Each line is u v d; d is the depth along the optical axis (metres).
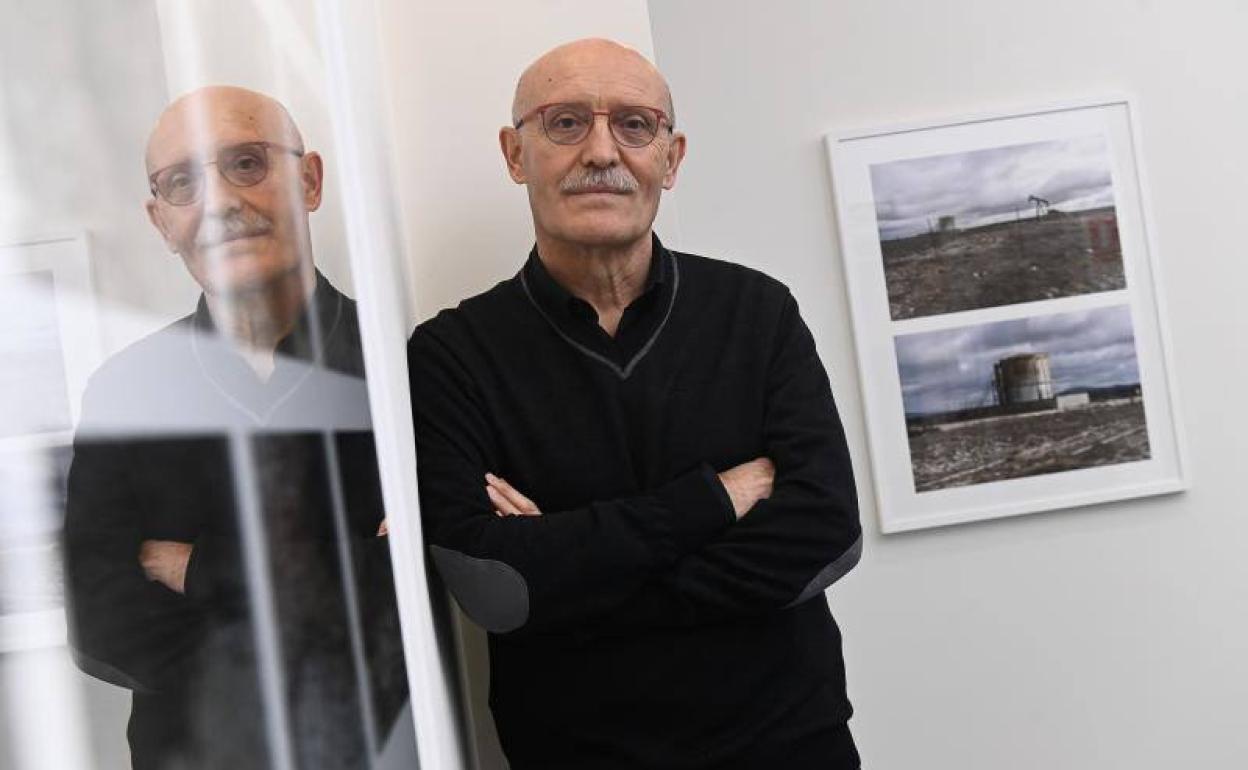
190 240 0.44
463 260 2.00
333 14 1.10
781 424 1.62
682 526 1.52
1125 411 3.19
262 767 0.47
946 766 3.11
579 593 1.49
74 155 0.34
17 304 0.29
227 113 0.52
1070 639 3.15
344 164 1.08
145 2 0.42
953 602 3.14
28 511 0.29
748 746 1.57
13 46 0.31
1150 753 3.14
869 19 3.20
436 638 1.49
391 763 0.85
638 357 1.64
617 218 1.61
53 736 0.30
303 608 0.59
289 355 0.64
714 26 3.19
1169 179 3.23
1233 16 3.23
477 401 1.61
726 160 3.17
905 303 3.17
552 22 2.02
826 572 1.57
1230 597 3.18
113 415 0.35
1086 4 3.23
